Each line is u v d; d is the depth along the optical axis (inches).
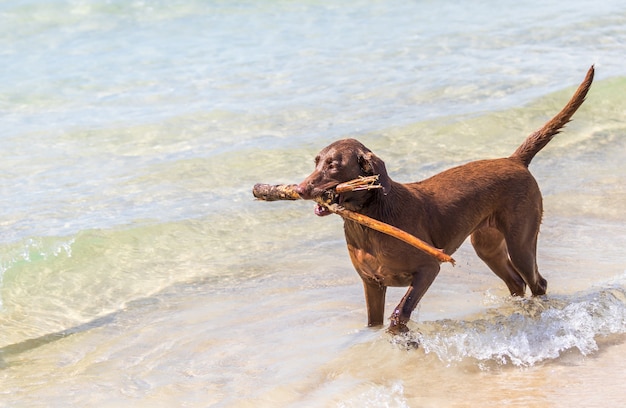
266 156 562.9
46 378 330.0
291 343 347.9
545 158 583.5
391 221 334.6
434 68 735.1
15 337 370.0
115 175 541.3
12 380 329.1
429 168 551.8
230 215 491.8
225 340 354.6
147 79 706.8
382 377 312.8
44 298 407.5
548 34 828.0
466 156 573.0
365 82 701.9
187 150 577.3
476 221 361.4
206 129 609.3
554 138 615.5
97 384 322.0
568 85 683.4
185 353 344.8
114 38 799.7
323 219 495.5
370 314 357.1
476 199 358.3
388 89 687.1
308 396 299.1
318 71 726.5
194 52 772.0
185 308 392.5
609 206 503.2
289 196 326.6
